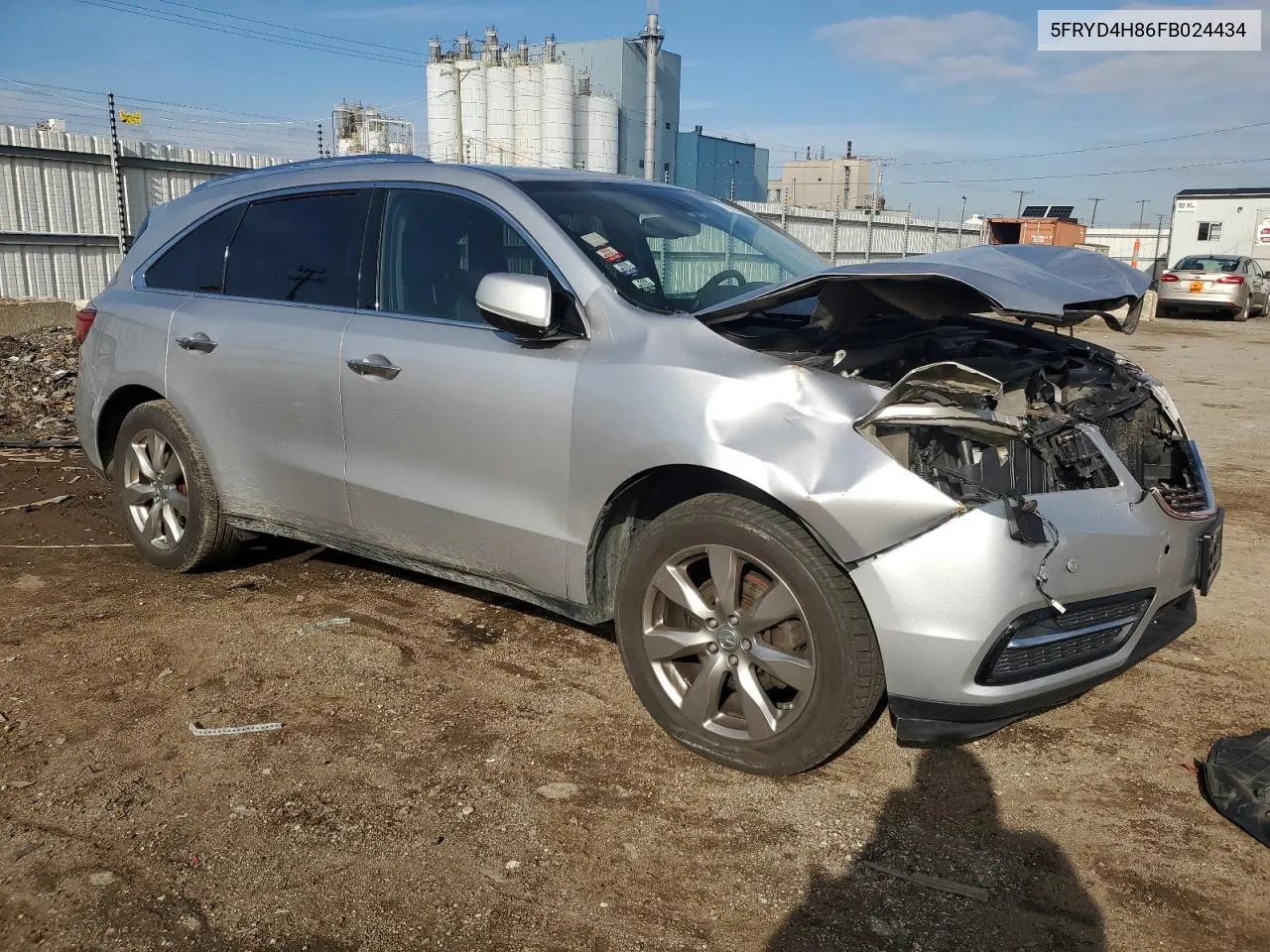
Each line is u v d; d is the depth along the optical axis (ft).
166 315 14.65
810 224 87.92
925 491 8.58
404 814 9.24
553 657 12.59
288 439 13.25
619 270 11.21
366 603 14.34
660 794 9.62
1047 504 8.98
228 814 9.20
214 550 14.84
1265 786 9.50
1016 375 10.40
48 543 16.90
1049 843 8.99
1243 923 7.97
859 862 8.68
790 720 9.49
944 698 8.81
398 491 12.14
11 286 46.80
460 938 7.70
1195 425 30.19
